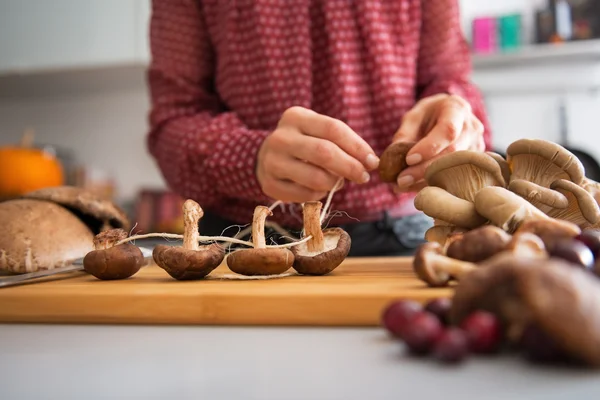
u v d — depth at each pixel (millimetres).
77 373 289
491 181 448
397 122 685
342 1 662
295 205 650
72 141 1577
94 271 464
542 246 353
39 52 1345
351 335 339
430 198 437
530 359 276
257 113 679
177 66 707
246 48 667
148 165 1554
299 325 362
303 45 660
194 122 668
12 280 450
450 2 704
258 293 366
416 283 408
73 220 563
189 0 692
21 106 1594
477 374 268
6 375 288
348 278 449
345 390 257
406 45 688
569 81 1361
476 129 567
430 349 283
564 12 1270
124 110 1557
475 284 283
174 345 329
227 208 690
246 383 270
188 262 443
